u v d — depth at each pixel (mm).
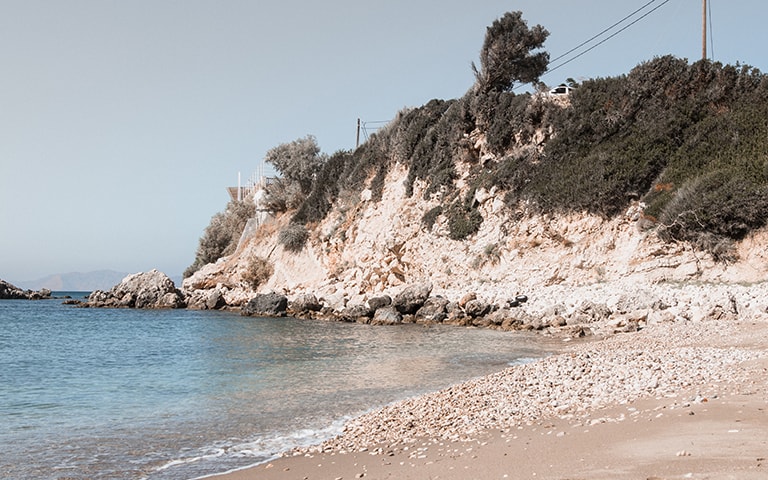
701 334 19734
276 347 24609
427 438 9148
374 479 7105
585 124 36750
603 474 5828
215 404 13539
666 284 28469
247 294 55875
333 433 10578
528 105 39812
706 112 33469
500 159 40750
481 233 38531
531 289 33250
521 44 45312
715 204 27375
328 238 52250
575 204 33469
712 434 6750
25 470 8750
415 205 44844
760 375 10508
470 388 13117
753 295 24234
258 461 8961
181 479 8172
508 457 7160
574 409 9695
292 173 62938
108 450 9789
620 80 37250
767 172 27125
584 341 22156
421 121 49000
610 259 31547
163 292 57781
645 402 9344
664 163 32625
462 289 37156
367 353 22016
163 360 21703
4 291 89188
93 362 21547
